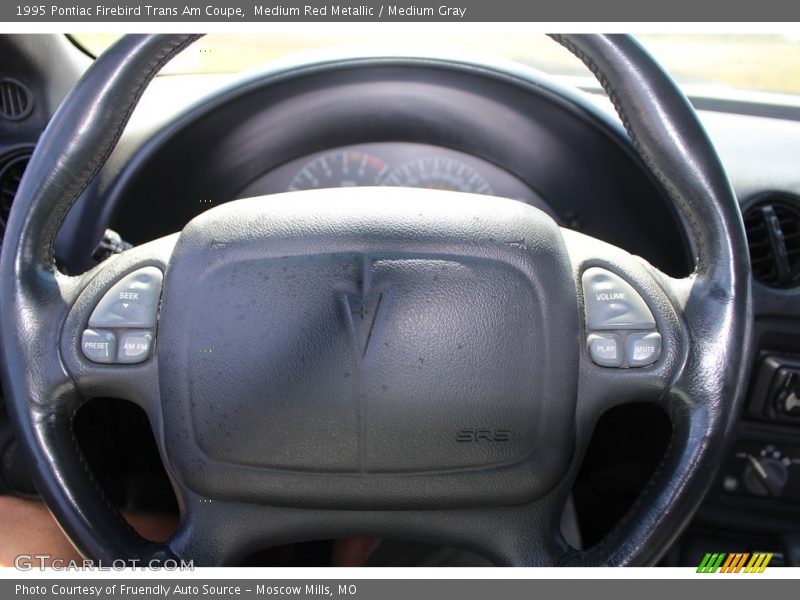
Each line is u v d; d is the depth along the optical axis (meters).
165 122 1.50
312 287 0.85
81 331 0.89
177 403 0.88
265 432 0.87
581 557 0.88
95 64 0.84
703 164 0.84
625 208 1.64
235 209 0.89
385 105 1.68
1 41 1.40
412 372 0.85
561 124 1.58
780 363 1.38
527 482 0.89
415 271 0.85
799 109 1.56
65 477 0.88
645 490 0.87
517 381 0.87
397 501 0.90
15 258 0.87
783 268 1.35
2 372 0.88
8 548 1.14
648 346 0.87
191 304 0.87
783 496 1.50
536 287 0.86
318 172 1.82
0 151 1.45
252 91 1.54
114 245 1.26
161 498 1.37
